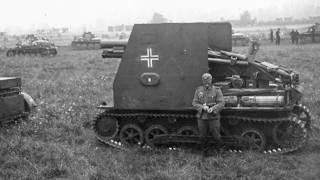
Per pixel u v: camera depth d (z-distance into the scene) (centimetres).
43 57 3622
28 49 3956
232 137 864
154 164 823
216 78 940
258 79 909
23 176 771
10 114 1078
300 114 990
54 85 1800
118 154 881
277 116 855
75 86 1762
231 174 754
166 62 883
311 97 1344
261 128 870
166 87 884
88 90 1648
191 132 906
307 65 2281
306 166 795
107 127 938
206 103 834
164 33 884
